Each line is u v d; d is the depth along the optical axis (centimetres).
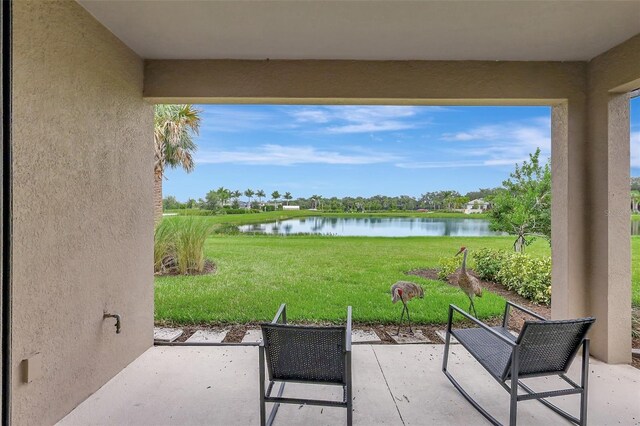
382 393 288
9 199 161
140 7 262
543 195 626
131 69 335
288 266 698
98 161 285
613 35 303
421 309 505
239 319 477
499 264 616
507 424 243
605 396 278
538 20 279
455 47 329
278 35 307
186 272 688
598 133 344
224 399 277
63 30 241
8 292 163
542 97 358
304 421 250
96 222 284
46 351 229
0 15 157
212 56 351
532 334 214
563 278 368
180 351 375
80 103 261
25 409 213
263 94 358
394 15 273
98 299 288
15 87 201
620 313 335
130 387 295
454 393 287
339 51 339
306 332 211
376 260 716
